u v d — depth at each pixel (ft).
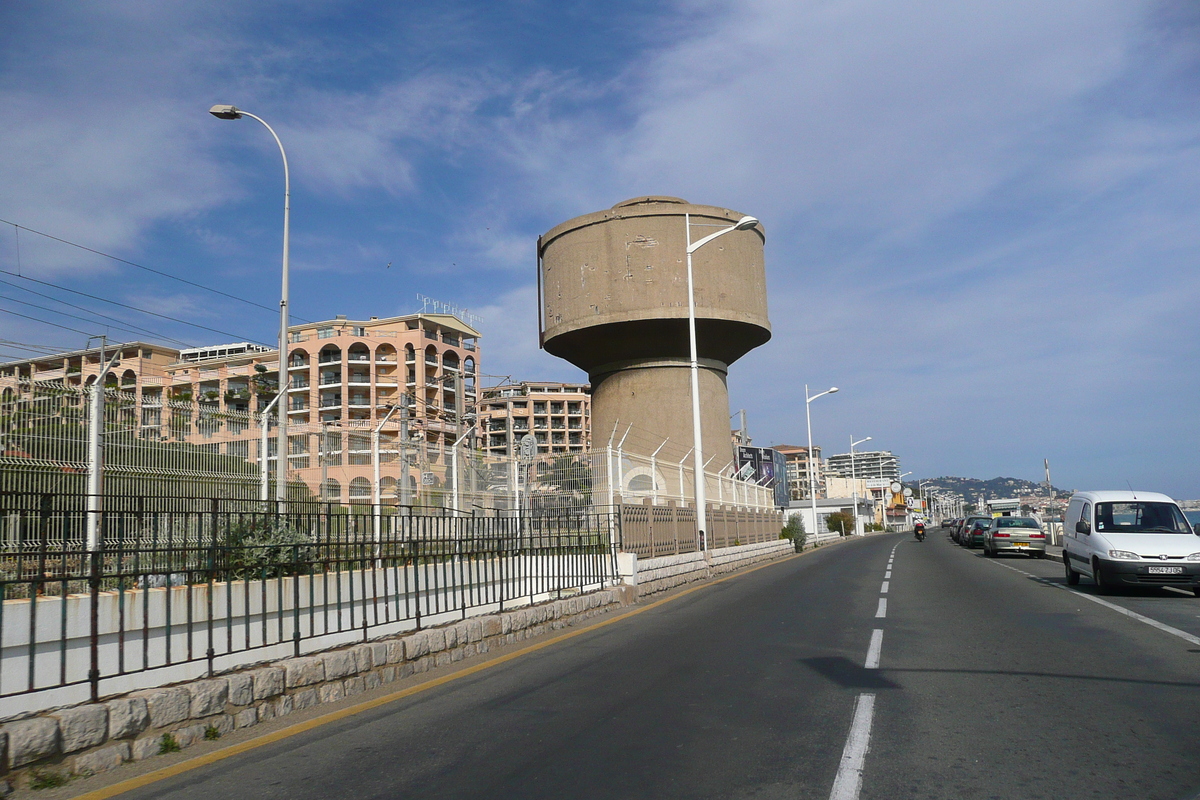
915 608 46.50
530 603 40.55
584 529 50.14
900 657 30.37
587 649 34.47
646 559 58.95
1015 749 18.31
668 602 53.98
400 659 28.37
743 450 238.48
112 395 30.63
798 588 61.46
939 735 19.52
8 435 26.96
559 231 129.39
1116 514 53.72
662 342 125.39
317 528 31.94
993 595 53.21
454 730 21.11
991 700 23.15
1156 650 31.07
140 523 25.41
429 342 301.22
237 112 60.54
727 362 137.59
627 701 23.89
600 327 122.31
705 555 76.48
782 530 147.64
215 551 24.36
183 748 19.88
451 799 15.74
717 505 94.99
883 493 505.66
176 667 22.40
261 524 32.14
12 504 26.45
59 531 27.63
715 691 24.89
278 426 38.19
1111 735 19.39
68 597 23.18
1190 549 48.62
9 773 16.40
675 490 80.79
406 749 19.44
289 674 23.57
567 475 63.57
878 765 17.24
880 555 118.01
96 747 18.17
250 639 27.37
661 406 127.03
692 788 15.98
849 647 32.89
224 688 21.36
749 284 127.13
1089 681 25.61
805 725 20.61
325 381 294.66
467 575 35.47
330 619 30.66
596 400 135.44
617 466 63.93
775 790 15.78
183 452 33.04
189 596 22.26
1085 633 35.78
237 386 246.47
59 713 17.85
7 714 18.16
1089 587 57.26
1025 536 107.86
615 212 124.16
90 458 29.27
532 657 32.96
